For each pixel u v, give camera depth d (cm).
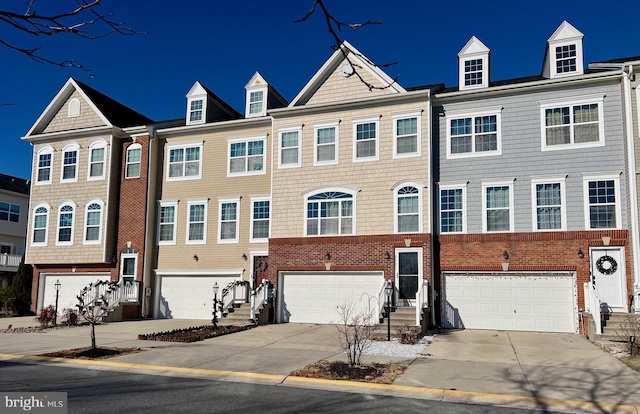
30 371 1100
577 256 1741
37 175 2620
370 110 2042
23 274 2638
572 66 1862
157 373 1092
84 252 2448
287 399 867
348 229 2009
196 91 2500
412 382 989
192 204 2402
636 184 1653
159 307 2389
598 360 1228
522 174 1853
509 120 1900
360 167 2027
